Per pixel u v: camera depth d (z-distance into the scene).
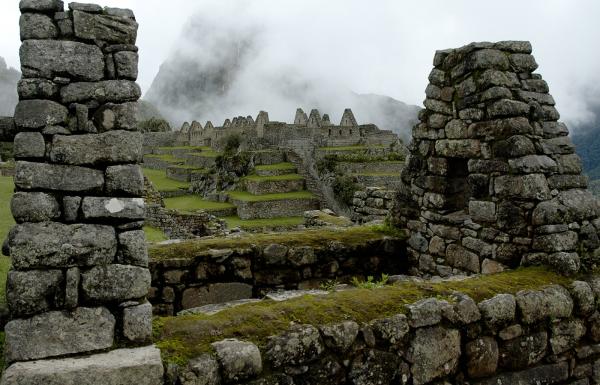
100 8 3.64
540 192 5.36
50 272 3.32
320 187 42.91
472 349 4.38
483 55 6.07
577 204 5.47
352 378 3.86
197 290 6.15
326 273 6.89
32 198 3.35
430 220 6.96
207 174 48.50
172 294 6.03
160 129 87.19
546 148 5.69
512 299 4.60
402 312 4.18
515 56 6.18
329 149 47.91
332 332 3.83
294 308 4.06
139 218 3.58
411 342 4.12
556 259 5.17
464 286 4.74
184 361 3.38
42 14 3.52
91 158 3.52
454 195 6.82
